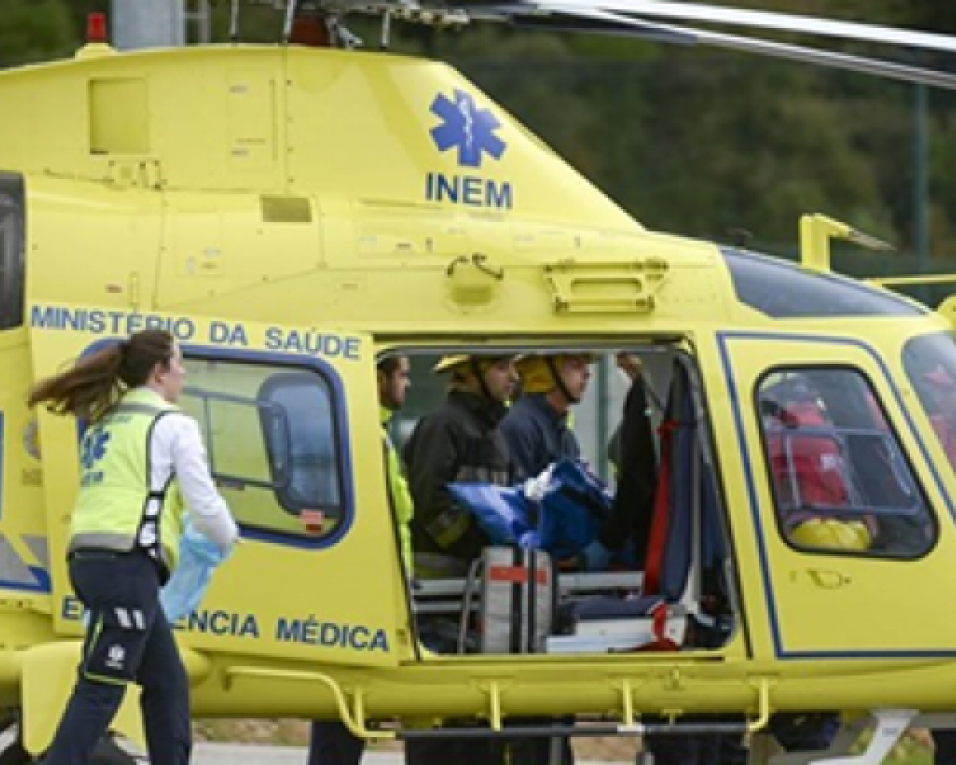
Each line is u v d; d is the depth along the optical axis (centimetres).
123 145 3709
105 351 3278
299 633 3494
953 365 3756
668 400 3794
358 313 3584
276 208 3653
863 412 3662
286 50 3747
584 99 12456
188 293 3559
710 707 3616
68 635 3438
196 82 3725
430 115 3769
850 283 3778
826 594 3609
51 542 3434
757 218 12281
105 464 3234
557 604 3709
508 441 3966
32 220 3550
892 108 12675
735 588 3600
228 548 3244
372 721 3669
